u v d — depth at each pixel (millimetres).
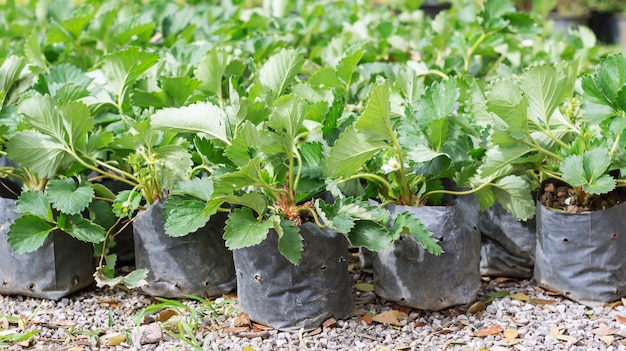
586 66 2729
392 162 2057
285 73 2180
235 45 2789
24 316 2123
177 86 2223
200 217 2029
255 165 1979
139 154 2152
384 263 2098
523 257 2189
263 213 2016
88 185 2133
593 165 2043
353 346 2023
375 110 1986
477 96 2121
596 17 4836
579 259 2086
